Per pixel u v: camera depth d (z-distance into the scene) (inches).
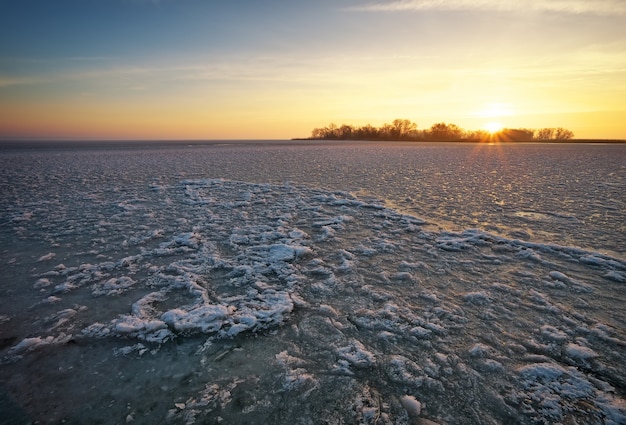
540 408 102.0
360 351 126.9
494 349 129.2
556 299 166.4
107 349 129.8
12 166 746.8
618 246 240.2
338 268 204.8
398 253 231.3
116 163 834.2
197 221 312.2
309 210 356.5
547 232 274.4
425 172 663.1
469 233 267.9
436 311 155.6
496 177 588.4
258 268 204.5
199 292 172.1
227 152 1301.7
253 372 117.2
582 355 124.1
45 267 207.2
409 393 108.3
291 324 146.6
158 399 105.7
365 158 1004.6
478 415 99.9
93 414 100.3
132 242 252.5
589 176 592.7
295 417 99.3
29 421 98.0
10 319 150.0
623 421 96.6
